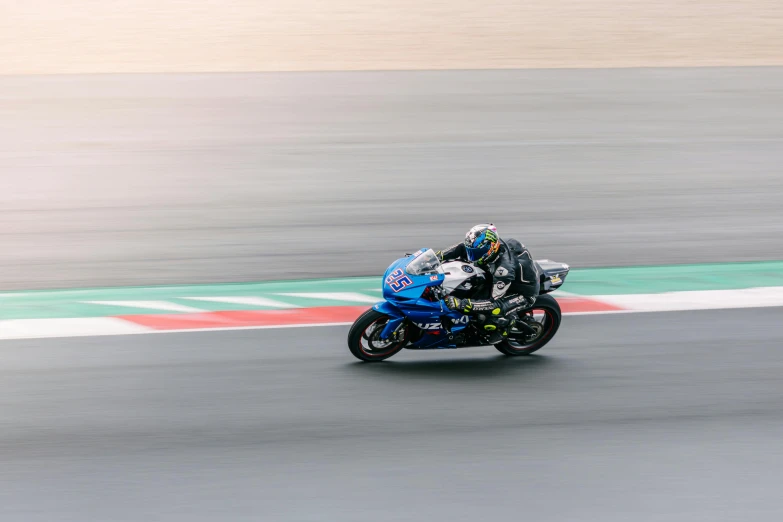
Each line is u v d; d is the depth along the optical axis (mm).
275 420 25875
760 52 98750
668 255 42469
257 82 82062
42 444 24359
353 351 29719
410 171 56469
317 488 22531
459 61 93188
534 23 110938
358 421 25906
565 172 56844
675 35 106188
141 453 24000
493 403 27203
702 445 24875
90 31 101500
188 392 27578
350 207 49219
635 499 22328
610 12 117188
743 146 63406
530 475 23266
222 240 43656
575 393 27969
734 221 47812
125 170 55312
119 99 74438
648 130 67812
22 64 87500
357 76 85625
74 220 46250
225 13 111875
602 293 37406
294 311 34938
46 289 37031
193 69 87125
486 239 29125
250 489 22438
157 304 35469
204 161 57719
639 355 31062
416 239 44188
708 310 35500
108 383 28109
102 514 21422
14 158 57219
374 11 115250
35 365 29312
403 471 23344
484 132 66625
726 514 21797
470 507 21844
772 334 33031
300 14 112938
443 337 30359
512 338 31016
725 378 29188
